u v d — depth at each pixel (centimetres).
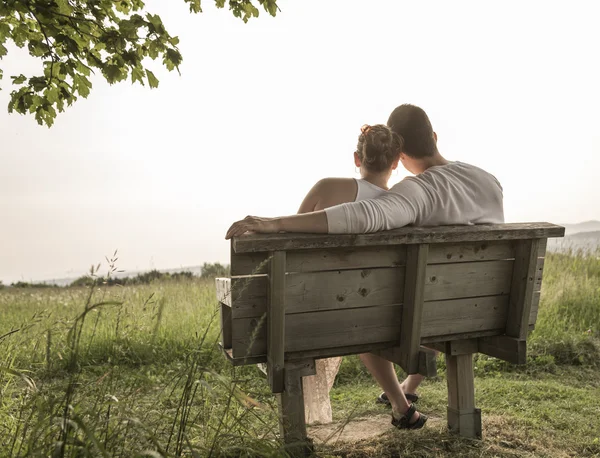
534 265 300
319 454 270
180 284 1053
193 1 380
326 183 301
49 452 189
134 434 219
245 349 257
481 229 282
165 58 355
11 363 351
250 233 254
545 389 454
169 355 520
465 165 313
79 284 1226
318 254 263
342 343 274
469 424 317
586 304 754
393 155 308
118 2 396
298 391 264
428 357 275
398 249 280
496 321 310
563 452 309
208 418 273
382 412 390
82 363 448
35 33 371
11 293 1146
